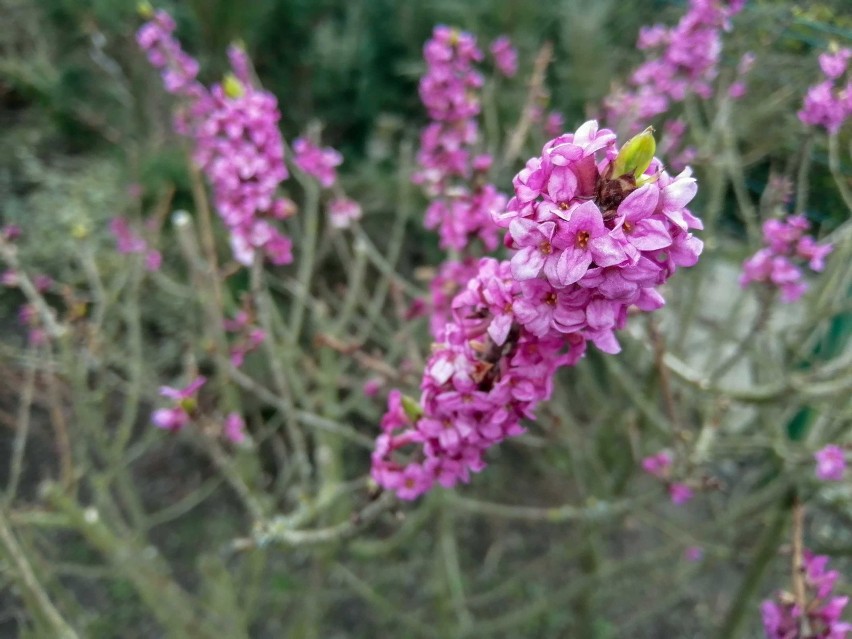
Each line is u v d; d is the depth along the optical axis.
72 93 0.55
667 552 0.34
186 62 0.25
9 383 0.34
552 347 0.11
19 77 0.62
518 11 0.43
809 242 0.21
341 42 0.46
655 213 0.10
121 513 0.47
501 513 0.32
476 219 0.20
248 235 0.21
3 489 0.45
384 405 0.42
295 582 0.44
